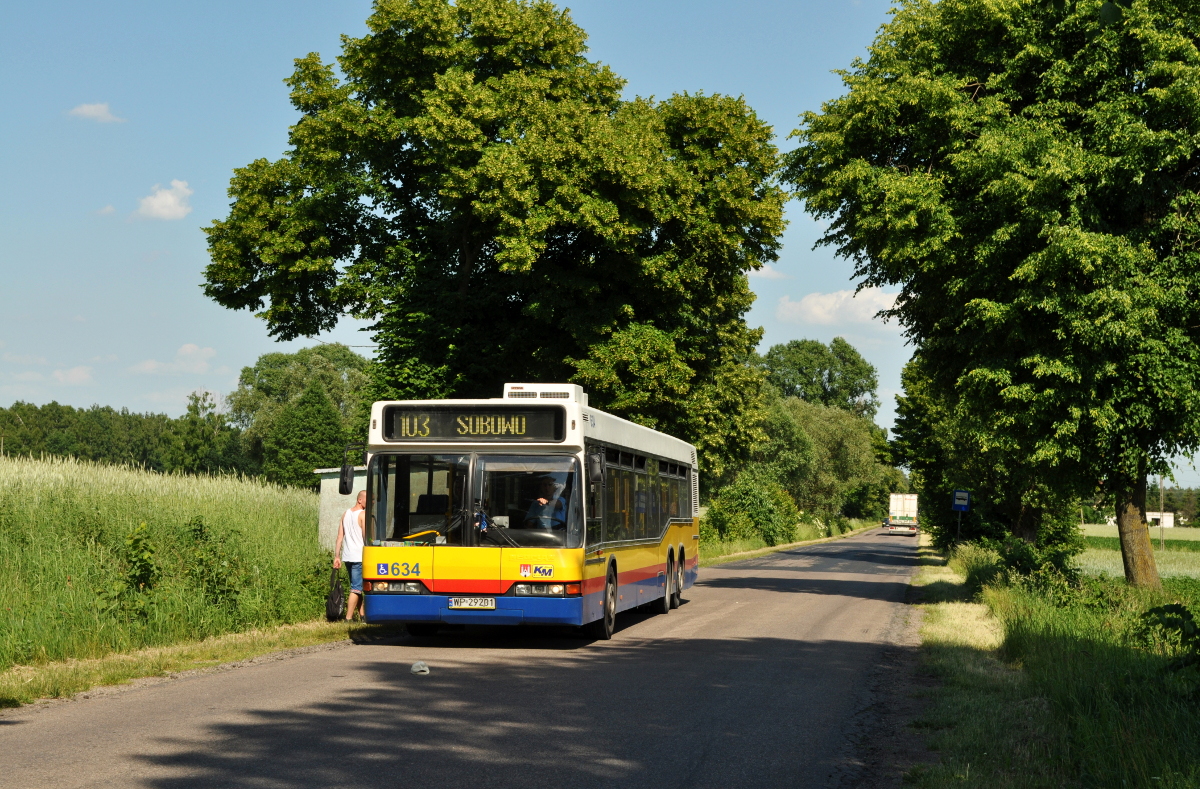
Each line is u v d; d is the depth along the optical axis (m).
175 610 13.65
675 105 27.62
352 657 12.53
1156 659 10.22
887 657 13.52
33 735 7.74
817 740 8.12
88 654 11.90
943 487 55.03
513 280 26.58
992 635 15.49
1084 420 20.69
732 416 49.06
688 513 23.11
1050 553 24.75
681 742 7.89
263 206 27.58
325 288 28.69
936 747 7.79
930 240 21.05
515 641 14.73
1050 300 19.61
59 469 22.17
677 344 28.06
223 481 24.95
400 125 26.36
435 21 25.75
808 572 37.59
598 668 11.91
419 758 7.09
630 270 26.17
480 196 24.16
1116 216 21.41
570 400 13.87
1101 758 6.57
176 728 8.02
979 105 21.83
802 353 133.62
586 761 7.15
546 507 13.66
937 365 24.53
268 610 15.37
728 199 26.89
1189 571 44.84
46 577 14.30
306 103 27.95
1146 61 20.31
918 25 23.12
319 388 92.44
